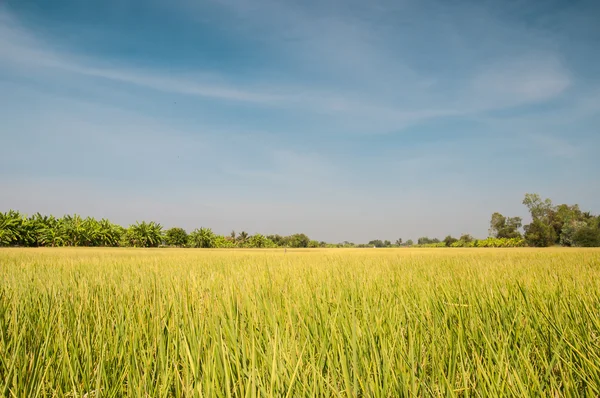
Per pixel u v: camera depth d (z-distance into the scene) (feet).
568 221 259.19
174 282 18.47
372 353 7.51
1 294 14.38
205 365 7.04
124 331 9.79
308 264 37.99
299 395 6.18
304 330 9.82
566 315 10.61
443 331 9.56
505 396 6.10
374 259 51.13
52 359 8.02
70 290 16.88
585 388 6.58
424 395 6.14
